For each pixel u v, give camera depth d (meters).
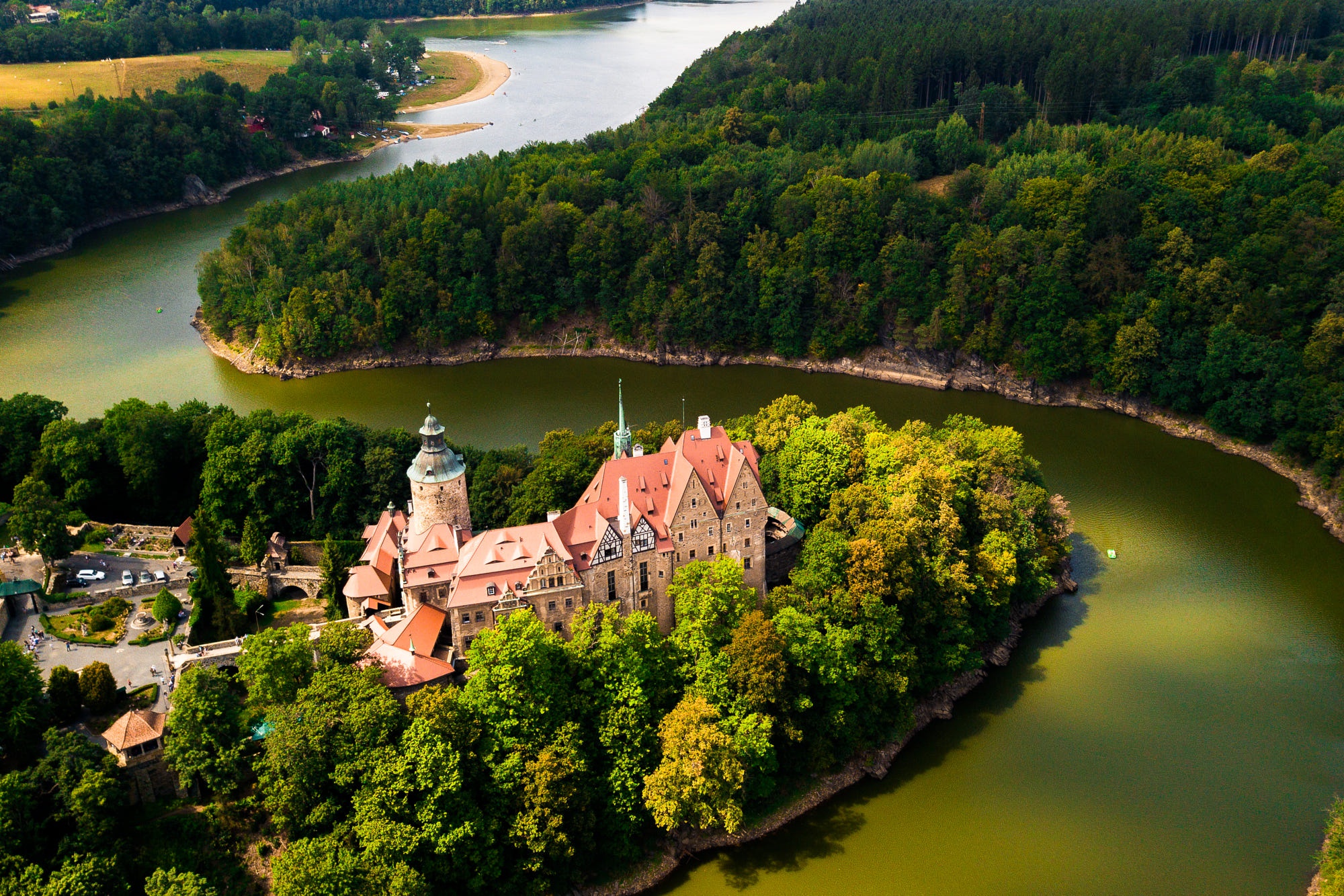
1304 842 140.75
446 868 120.44
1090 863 136.88
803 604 152.12
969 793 147.75
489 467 184.00
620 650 135.12
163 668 145.38
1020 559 180.50
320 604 166.88
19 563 170.38
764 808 142.38
